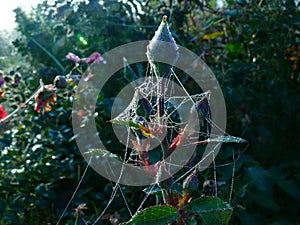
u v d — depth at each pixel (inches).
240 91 31.7
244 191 23.6
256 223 23.2
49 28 42.3
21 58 49.5
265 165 30.8
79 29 37.8
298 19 34.0
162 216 8.5
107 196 26.9
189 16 42.3
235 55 36.1
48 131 29.9
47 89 26.9
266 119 32.3
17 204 26.4
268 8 35.0
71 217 25.4
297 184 28.5
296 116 32.2
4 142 28.1
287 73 34.9
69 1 38.2
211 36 38.0
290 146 31.9
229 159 27.4
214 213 8.8
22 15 42.5
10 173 28.1
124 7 38.9
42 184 26.5
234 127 31.4
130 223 8.5
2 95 34.2
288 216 27.0
